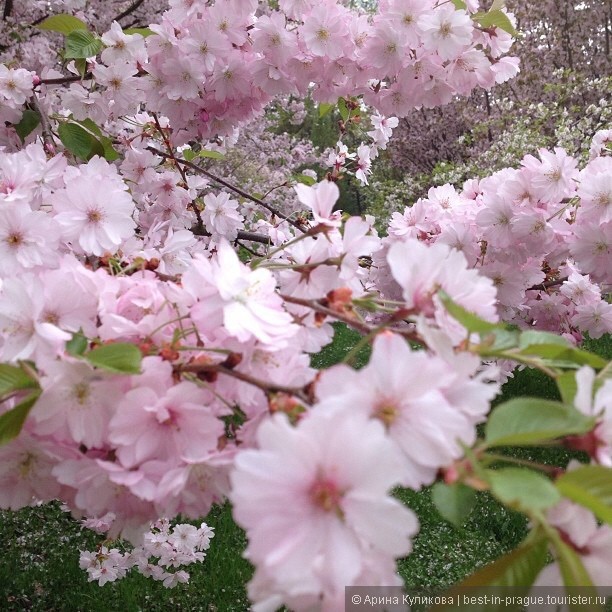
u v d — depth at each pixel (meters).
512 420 0.73
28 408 0.93
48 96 3.20
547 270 3.44
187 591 3.68
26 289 1.04
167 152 3.65
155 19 5.53
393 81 3.04
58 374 0.93
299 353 1.13
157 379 0.97
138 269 1.41
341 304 1.18
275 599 0.73
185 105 3.01
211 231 3.49
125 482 0.94
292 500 0.67
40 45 4.02
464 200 3.19
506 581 0.72
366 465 0.66
